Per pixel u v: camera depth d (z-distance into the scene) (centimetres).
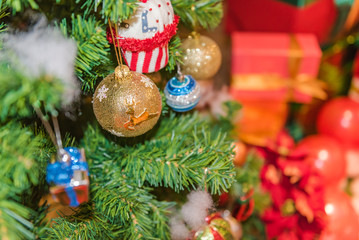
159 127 55
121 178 51
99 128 53
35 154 43
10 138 40
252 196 62
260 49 79
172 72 54
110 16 41
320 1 72
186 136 53
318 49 79
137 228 49
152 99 43
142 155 50
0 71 38
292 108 85
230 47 82
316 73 82
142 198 49
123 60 48
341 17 73
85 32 44
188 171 49
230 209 60
